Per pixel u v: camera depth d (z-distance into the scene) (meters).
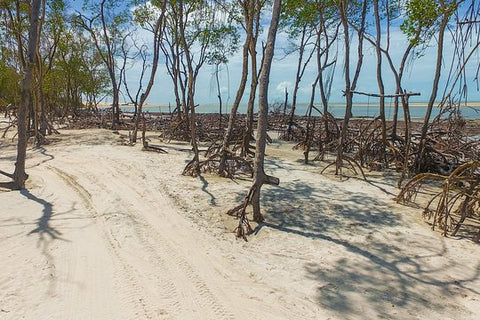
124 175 8.44
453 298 3.70
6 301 3.35
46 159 10.51
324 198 7.18
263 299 3.61
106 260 4.29
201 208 6.34
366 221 5.91
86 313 3.26
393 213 6.36
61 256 4.32
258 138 5.53
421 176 6.50
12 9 13.73
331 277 4.07
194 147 8.87
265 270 4.20
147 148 12.09
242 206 5.91
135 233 5.12
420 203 7.05
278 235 5.24
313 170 10.16
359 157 11.40
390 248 4.87
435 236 5.32
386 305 3.54
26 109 7.19
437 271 4.25
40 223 5.34
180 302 3.51
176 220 5.73
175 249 4.69
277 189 7.77
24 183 7.41
